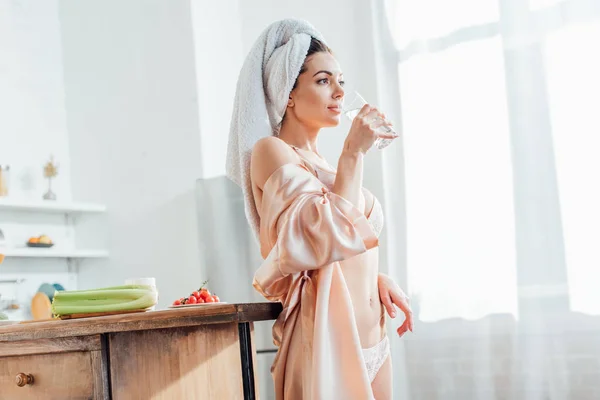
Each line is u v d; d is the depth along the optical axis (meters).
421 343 4.24
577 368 3.86
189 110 4.49
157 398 1.60
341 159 1.63
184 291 4.43
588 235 3.88
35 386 1.68
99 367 1.61
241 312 1.53
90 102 4.81
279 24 1.84
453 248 4.22
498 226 4.12
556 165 3.98
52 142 4.76
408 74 4.41
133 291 1.72
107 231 4.69
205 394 1.57
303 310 1.61
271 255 1.58
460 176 4.23
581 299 3.88
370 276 1.74
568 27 4.00
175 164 4.51
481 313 4.12
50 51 4.84
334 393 1.52
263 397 4.08
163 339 1.60
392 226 4.38
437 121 4.32
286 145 1.71
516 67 4.11
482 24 4.24
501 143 4.15
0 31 4.58
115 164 4.70
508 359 4.04
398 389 4.25
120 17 4.74
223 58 4.75
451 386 4.16
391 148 4.42
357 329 1.68
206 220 4.26
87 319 1.61
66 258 4.72
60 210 4.56
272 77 1.80
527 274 4.00
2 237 4.34
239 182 1.86
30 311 4.45
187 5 4.52
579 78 3.96
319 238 1.53
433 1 4.38
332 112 1.79
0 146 4.46
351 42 4.70
